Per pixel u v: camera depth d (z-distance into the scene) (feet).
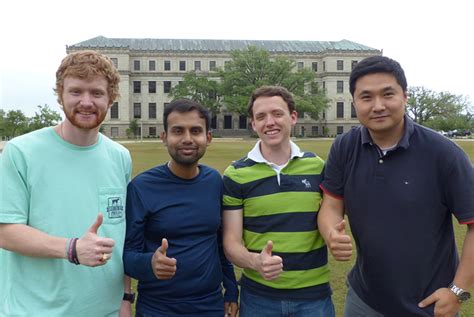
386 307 9.76
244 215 10.98
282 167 10.93
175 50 278.26
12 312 8.79
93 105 8.92
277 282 10.59
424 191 9.29
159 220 10.39
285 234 10.60
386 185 9.48
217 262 10.89
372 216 9.62
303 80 247.70
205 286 10.50
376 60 9.33
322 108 250.16
